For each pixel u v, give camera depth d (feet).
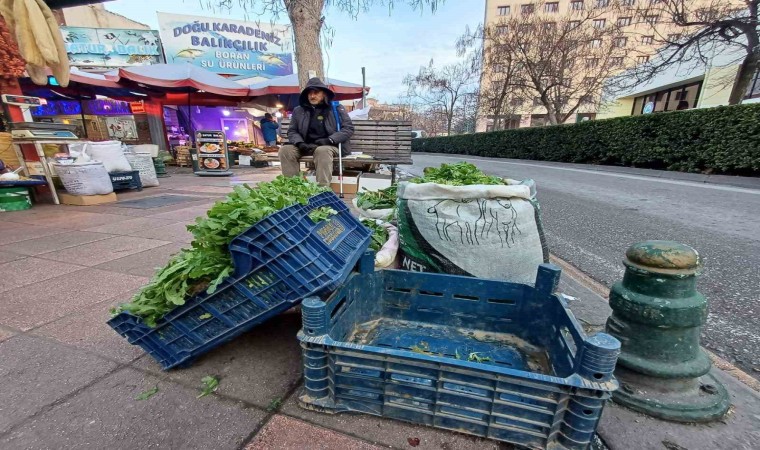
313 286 4.02
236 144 43.75
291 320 5.99
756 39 33.14
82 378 4.54
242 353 5.10
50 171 16.47
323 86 14.24
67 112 40.22
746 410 4.03
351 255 4.94
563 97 66.08
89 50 52.19
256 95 31.17
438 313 5.87
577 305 6.55
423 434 3.72
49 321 5.94
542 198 19.92
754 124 23.24
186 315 4.48
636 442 3.60
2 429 3.71
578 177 29.48
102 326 5.79
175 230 11.81
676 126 28.96
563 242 11.49
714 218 14.51
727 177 24.35
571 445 3.42
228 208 4.34
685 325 3.93
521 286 5.35
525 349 5.24
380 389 3.83
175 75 30.25
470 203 6.35
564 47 58.70
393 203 10.63
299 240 4.12
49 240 10.64
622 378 4.30
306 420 3.90
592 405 3.26
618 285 4.47
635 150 33.19
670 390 4.06
